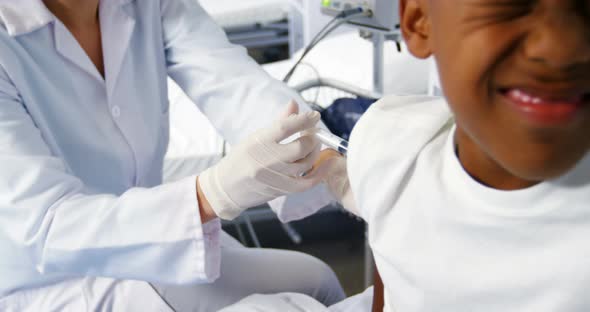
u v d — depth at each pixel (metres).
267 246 2.04
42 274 1.02
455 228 0.55
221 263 1.14
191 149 1.73
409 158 0.59
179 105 1.93
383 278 0.65
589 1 0.33
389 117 0.63
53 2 1.03
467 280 0.55
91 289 1.03
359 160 0.63
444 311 0.58
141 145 1.15
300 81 1.87
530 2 0.35
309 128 0.87
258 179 0.87
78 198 0.94
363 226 2.08
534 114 0.36
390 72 1.80
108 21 1.09
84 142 1.09
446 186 0.55
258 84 1.17
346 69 1.93
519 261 0.51
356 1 1.40
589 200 0.46
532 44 0.35
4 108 0.95
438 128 0.58
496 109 0.39
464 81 0.39
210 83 1.19
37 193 0.92
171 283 0.95
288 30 2.29
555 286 0.50
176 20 1.23
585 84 0.35
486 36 0.36
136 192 0.94
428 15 0.43
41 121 1.02
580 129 0.36
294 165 0.86
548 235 0.49
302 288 1.13
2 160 0.91
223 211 0.91
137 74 1.16
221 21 2.30
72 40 1.04
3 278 1.03
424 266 0.58
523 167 0.39
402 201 0.60
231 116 1.17
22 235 0.92
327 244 2.03
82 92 1.08
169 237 0.90
